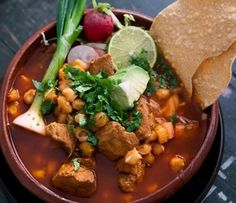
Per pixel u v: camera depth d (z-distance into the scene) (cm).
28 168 52
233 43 51
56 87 55
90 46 58
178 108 56
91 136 52
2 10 66
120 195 51
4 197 55
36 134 53
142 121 52
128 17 58
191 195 53
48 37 58
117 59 57
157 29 56
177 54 55
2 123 52
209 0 52
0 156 53
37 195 49
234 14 51
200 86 54
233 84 62
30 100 55
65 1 57
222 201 56
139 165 51
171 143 54
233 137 59
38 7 67
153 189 51
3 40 64
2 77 59
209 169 54
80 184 49
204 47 52
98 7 58
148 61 57
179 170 52
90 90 52
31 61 57
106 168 52
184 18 54
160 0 68
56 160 52
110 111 52
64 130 52
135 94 53
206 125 54
